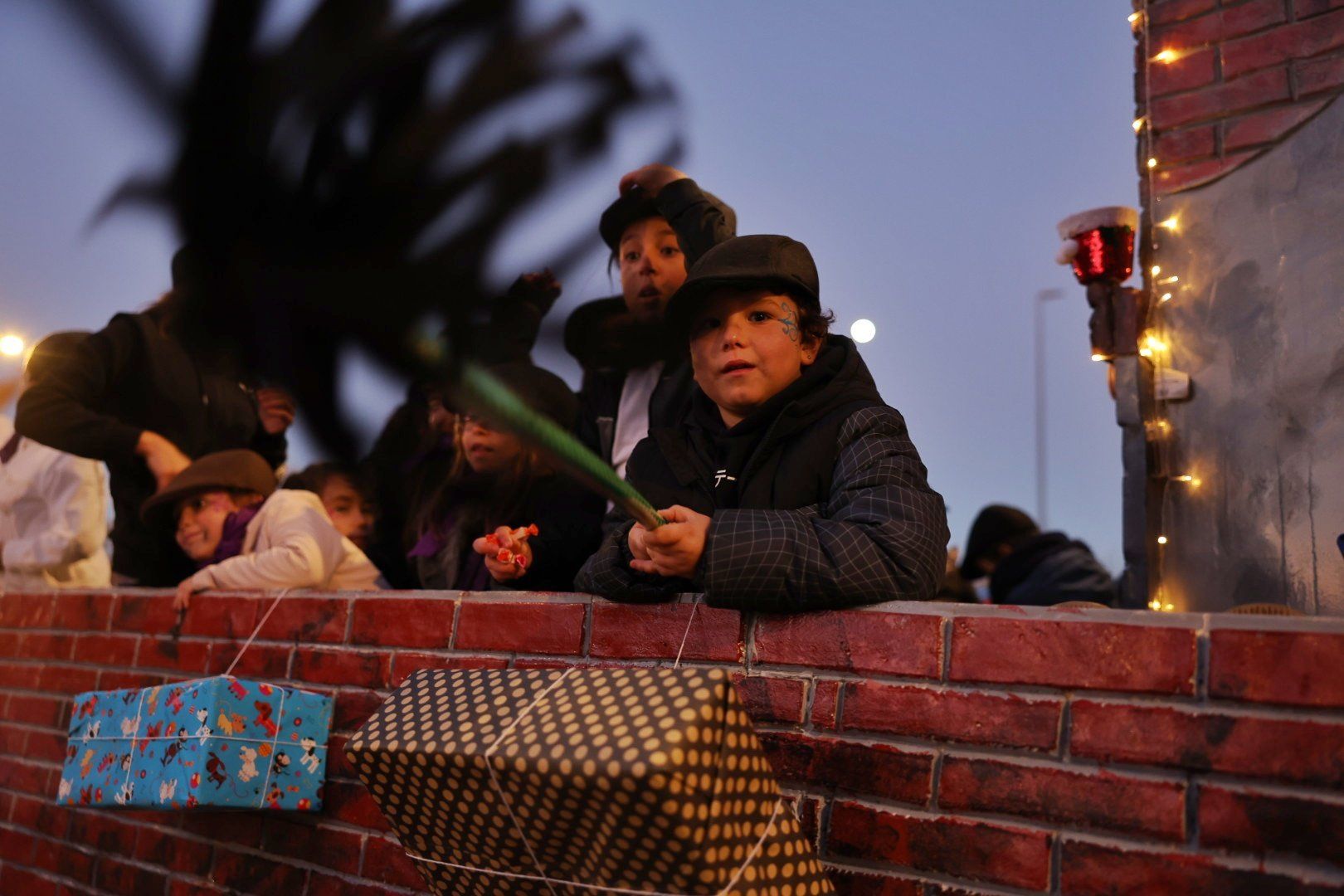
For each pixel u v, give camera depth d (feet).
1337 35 8.89
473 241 7.87
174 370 11.07
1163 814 4.37
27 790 9.61
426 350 2.34
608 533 6.81
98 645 9.42
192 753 6.69
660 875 4.12
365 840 6.89
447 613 6.89
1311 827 4.07
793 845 4.47
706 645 5.69
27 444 12.43
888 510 5.43
